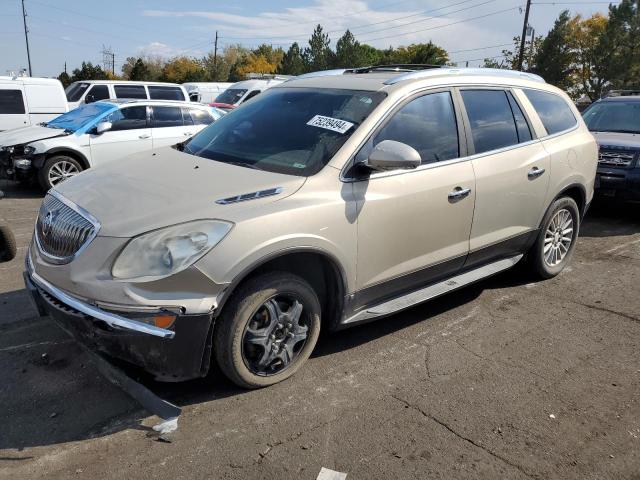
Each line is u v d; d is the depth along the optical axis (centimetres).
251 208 315
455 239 428
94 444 291
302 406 330
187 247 293
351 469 280
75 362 368
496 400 345
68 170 980
